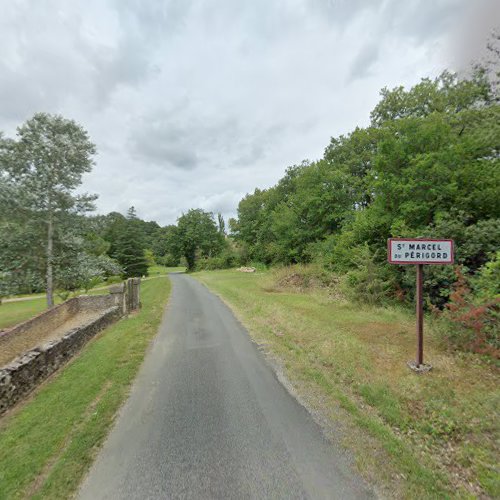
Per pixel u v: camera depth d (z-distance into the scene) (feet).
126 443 12.26
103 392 16.84
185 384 17.81
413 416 13.79
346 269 53.72
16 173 45.21
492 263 21.80
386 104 79.00
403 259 18.33
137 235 150.41
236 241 191.01
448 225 33.40
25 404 15.88
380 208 48.75
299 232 93.09
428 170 41.86
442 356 19.62
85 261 50.83
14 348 27.66
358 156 90.89
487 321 19.45
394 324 28.37
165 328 31.99
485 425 12.67
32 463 11.18
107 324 33.42
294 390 16.78
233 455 11.40
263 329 29.94
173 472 10.58
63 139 46.70
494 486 9.75
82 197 49.62
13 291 44.55
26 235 44.86
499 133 40.19
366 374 17.94
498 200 37.09
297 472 10.45
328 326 28.63
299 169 135.85
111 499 9.50
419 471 10.40
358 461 10.96
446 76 66.49
